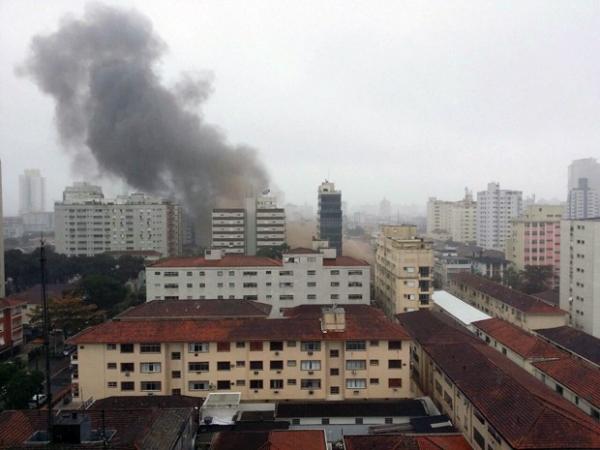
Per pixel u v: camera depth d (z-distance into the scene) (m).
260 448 33.38
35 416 34.47
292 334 51.66
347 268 85.94
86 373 50.91
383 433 38.62
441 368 46.41
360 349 51.56
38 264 111.06
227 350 51.44
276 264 86.31
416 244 84.25
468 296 104.38
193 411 39.59
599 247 80.62
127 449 28.61
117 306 89.94
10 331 74.19
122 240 151.50
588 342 62.03
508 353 58.97
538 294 103.19
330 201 157.75
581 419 33.03
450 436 37.41
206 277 85.56
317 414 44.91
